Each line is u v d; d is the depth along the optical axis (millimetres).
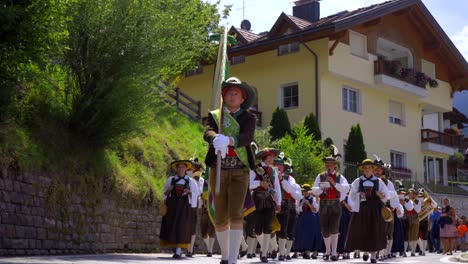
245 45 33406
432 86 39156
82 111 14945
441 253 22469
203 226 14945
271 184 11883
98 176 15102
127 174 16359
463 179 44469
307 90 32500
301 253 16703
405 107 38344
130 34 15242
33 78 13680
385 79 34594
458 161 44375
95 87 15148
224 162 6852
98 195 14891
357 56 33781
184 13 17234
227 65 7293
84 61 15133
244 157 6883
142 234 16438
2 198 12031
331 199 13352
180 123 23125
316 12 38688
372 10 32781
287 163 13422
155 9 15781
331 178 13391
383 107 36469
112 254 13633
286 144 25344
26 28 12516
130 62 15172
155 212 17031
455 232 22172
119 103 15055
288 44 33219
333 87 32938
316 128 30047
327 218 13328
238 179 6902
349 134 32031
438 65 40562
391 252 17156
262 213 11805
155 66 15633
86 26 14945
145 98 15609
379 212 11750
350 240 11898
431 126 48250
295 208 13789
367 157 34875
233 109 6941
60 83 16016
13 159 12461
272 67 34031
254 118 6922
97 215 14797
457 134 46812
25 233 12508
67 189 13898
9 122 13328
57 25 13266
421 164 39281
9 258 9688
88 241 14383
